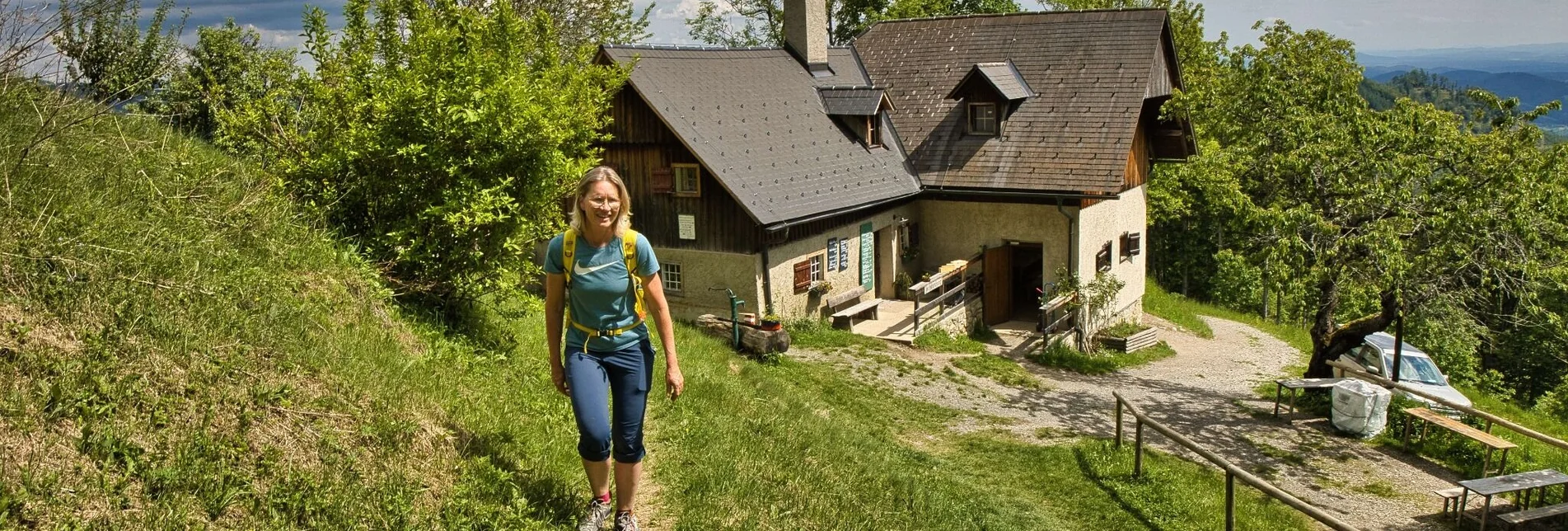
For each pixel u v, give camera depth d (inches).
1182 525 431.5
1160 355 913.5
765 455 305.6
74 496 157.0
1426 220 605.0
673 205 779.4
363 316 272.4
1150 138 1015.6
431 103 307.4
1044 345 822.5
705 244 767.7
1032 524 378.0
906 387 650.8
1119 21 949.8
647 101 746.8
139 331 201.3
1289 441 608.7
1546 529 475.8
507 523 194.4
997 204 893.8
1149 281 1334.9
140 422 179.2
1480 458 565.0
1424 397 608.4
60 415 172.1
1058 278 876.6
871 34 1085.1
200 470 173.2
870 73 1039.0
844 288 851.4
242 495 173.8
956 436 549.3
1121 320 1000.9
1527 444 623.5
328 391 215.5
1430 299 635.5
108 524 154.9
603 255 189.6
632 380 195.9
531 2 821.9
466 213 297.1
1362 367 748.6
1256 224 683.4
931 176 910.4
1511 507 495.2
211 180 291.1
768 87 883.4
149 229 239.0
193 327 211.3
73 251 213.8
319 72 341.7
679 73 807.7
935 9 1551.4
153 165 283.1
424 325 296.0
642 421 199.2
